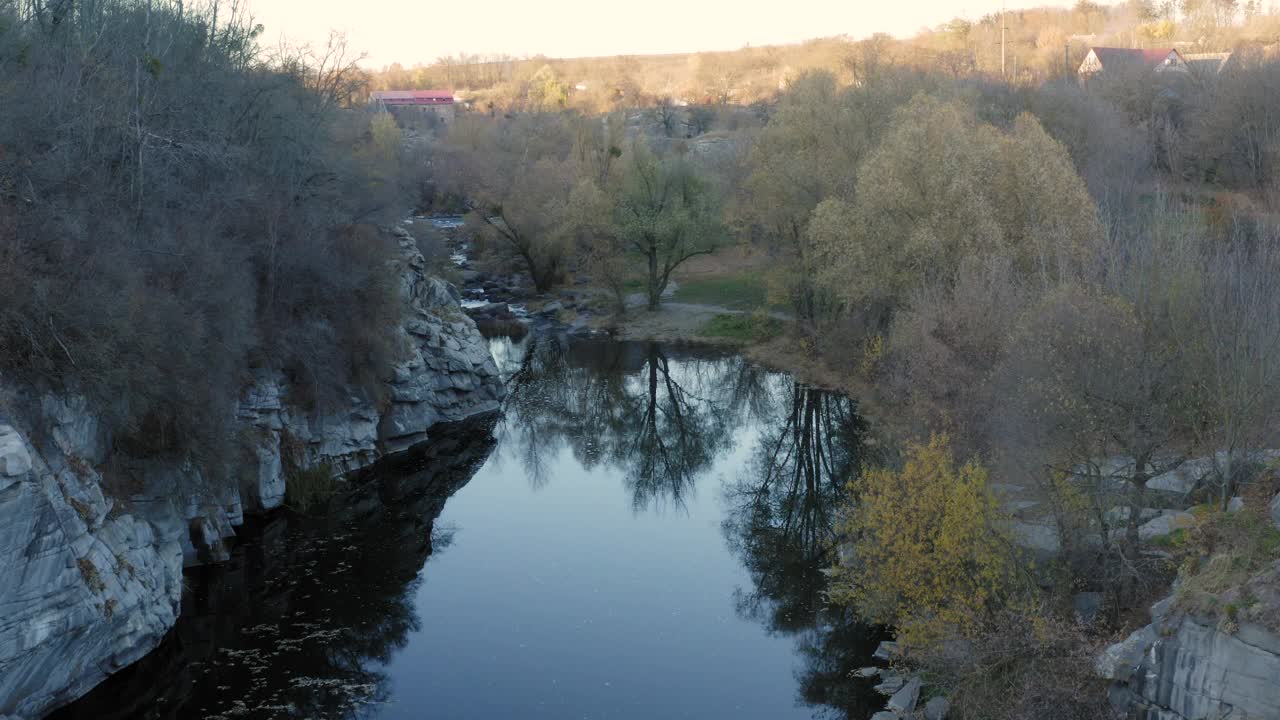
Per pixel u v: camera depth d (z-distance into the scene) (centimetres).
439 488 4109
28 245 2414
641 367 6303
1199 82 8200
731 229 7088
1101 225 3666
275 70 4697
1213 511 2134
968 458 2648
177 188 3372
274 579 3091
